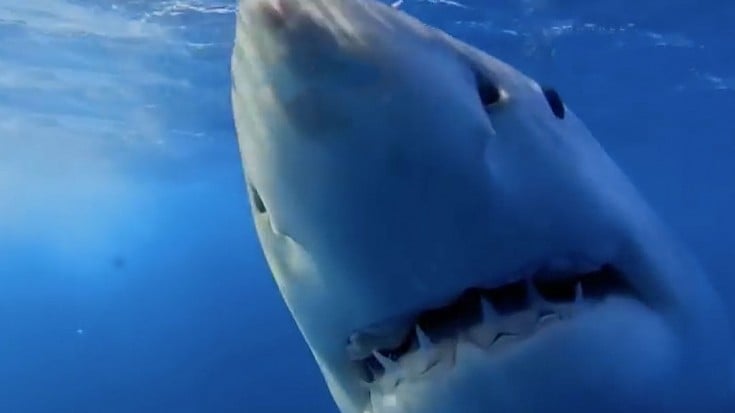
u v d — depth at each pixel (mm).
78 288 46094
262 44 1488
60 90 14219
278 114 1511
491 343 1703
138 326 52750
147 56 12133
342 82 1478
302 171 1538
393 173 1521
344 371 1970
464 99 1565
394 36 1543
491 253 1651
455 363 1708
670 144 17547
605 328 1787
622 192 2002
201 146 19516
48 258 40719
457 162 1541
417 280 1643
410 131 1507
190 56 12102
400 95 1500
